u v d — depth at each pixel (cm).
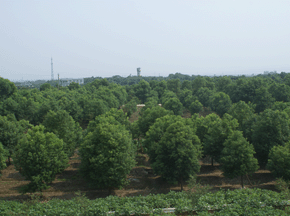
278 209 2614
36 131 3981
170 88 15525
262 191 3189
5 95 9750
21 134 5009
